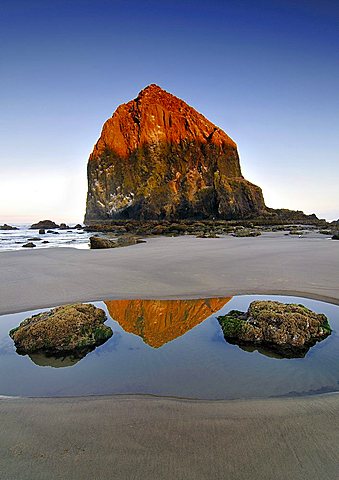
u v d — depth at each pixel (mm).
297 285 10727
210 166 102562
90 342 6492
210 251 20156
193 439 3398
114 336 6957
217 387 4758
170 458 3111
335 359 5738
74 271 14000
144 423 3719
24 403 4234
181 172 101562
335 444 3289
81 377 5176
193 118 112562
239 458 3107
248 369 5371
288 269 13289
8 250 24484
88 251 22078
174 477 2873
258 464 3027
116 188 101750
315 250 19734
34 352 6238
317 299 9328
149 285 11164
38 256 19562
